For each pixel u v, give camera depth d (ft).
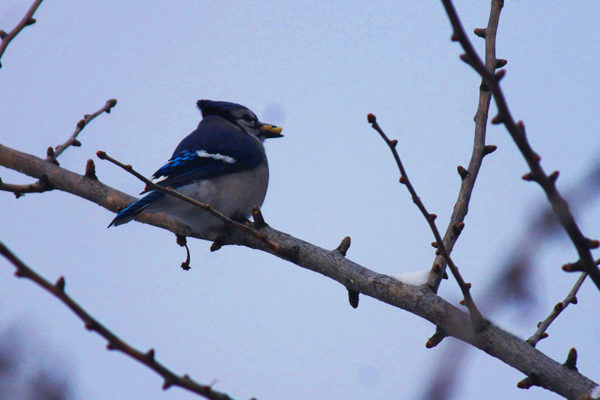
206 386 17.20
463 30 17.19
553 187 16.88
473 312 25.68
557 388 24.71
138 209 35.86
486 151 31.37
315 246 32.19
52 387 19.85
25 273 16.28
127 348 16.83
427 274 29.48
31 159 39.04
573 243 18.16
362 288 29.94
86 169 38.52
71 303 16.49
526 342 25.82
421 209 24.59
